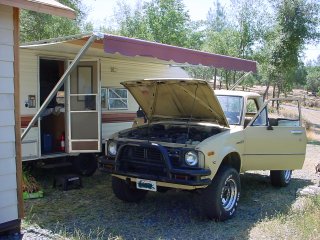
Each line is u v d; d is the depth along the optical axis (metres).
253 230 5.18
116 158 5.68
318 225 5.08
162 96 6.59
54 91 5.59
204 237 4.95
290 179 7.96
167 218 5.69
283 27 22.20
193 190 5.62
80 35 5.73
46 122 8.79
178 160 5.31
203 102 6.19
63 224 5.34
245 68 8.89
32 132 7.48
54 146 8.71
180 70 11.63
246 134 6.27
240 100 6.67
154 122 7.09
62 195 6.83
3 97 4.67
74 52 7.89
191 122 6.66
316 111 48.12
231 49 22.92
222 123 6.31
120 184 6.19
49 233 4.97
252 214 5.92
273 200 6.69
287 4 21.97
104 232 5.08
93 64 8.02
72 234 4.96
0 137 4.66
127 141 5.71
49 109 8.23
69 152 8.02
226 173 5.54
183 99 6.43
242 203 6.50
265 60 22.64
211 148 5.31
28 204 6.24
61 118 8.62
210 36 25.75
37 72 7.55
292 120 7.14
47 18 15.98
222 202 5.55
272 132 6.54
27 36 16.25
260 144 6.41
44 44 6.62
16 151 4.84
